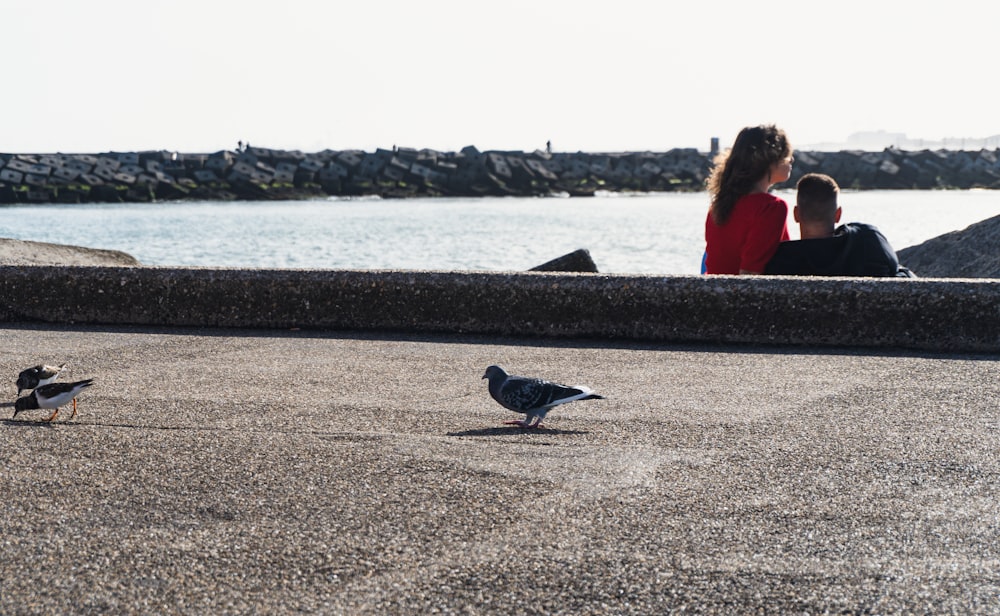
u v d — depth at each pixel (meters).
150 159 88.69
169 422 4.61
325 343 7.30
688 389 5.50
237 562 2.90
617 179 104.75
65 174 83.56
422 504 3.39
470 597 2.67
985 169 105.62
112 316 8.38
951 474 3.76
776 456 4.02
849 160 104.88
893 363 6.37
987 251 11.17
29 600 2.67
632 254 30.47
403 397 5.25
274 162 93.38
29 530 3.15
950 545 3.03
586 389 4.50
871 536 3.10
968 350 6.90
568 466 3.85
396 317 7.89
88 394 5.32
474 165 97.94
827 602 2.64
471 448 4.11
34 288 8.48
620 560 2.90
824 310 7.11
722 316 7.26
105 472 3.75
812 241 7.34
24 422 4.62
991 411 4.86
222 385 5.59
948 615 2.56
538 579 2.78
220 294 8.19
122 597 2.68
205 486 3.58
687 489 3.56
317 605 2.63
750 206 7.23
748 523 3.21
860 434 4.39
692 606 2.62
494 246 34.50
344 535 3.11
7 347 7.10
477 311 7.72
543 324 7.58
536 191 98.31
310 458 3.94
